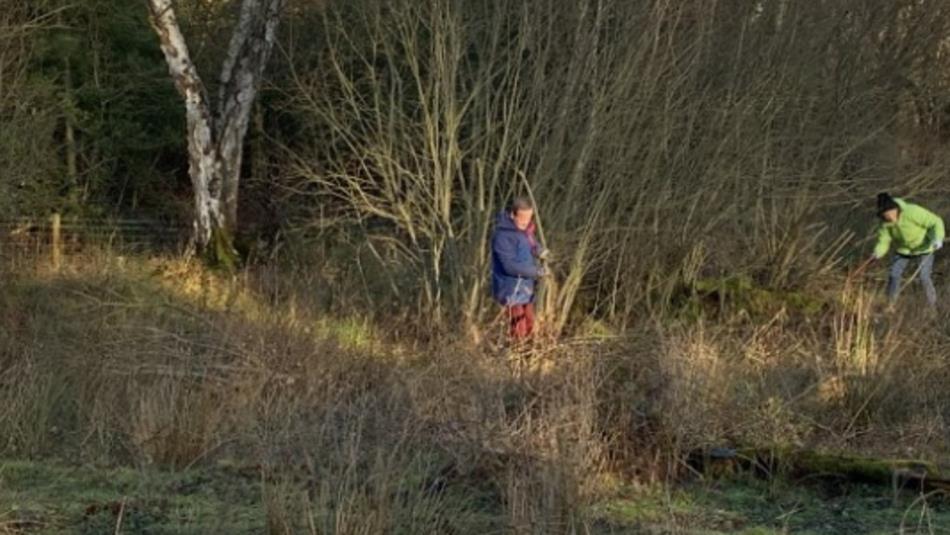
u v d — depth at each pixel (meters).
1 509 6.16
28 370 8.18
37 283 12.94
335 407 7.46
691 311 12.35
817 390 8.54
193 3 20.44
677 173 13.00
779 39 13.84
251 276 14.41
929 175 15.44
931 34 16.41
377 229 14.86
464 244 12.56
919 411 8.30
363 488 5.70
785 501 6.80
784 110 14.25
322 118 14.96
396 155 13.41
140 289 13.32
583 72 12.41
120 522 6.00
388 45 13.45
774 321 11.02
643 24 12.33
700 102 12.95
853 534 6.15
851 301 12.39
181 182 21.28
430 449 6.86
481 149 12.81
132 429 7.65
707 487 7.00
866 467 7.02
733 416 7.76
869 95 14.96
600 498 6.50
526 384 7.80
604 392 7.60
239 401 7.93
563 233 12.33
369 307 11.98
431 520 5.75
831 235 15.70
